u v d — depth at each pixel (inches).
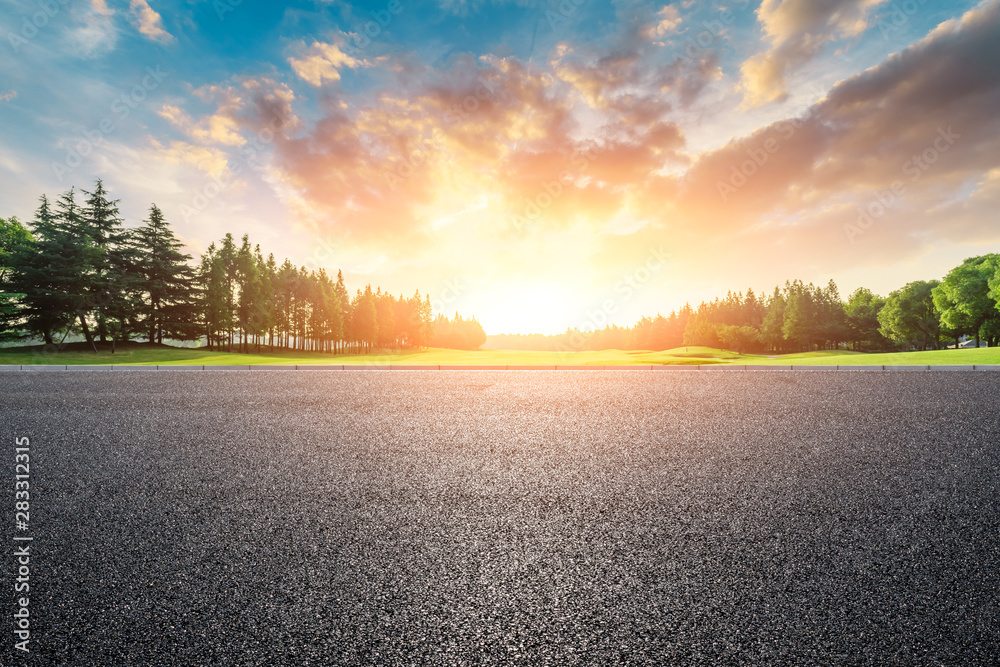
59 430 233.0
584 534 114.8
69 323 1254.9
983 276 1622.8
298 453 190.5
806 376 454.6
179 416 269.1
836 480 152.0
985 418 242.7
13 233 1408.7
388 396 347.9
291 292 1982.0
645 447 196.7
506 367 611.5
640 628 79.7
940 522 119.0
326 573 97.3
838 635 77.2
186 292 1581.0
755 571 96.6
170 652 74.8
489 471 166.2
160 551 107.0
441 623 81.4
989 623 79.4
